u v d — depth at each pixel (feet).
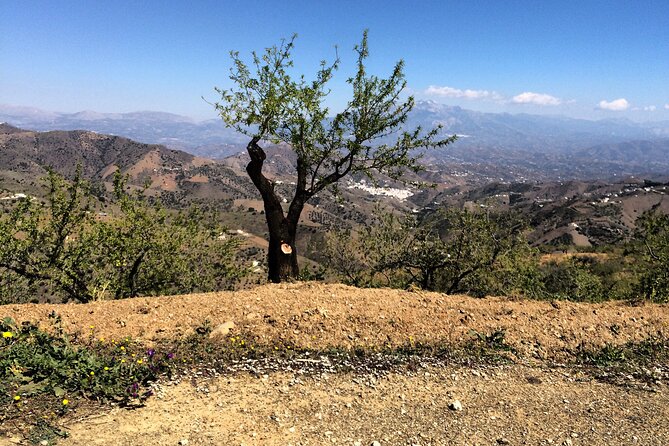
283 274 37.65
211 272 47.32
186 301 26.78
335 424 16.05
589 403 18.70
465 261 50.08
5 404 14.35
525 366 22.36
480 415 17.33
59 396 15.39
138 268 44.57
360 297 28.68
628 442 15.79
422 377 20.47
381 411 17.21
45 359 16.71
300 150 36.88
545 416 17.46
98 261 41.96
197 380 18.54
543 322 26.76
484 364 22.22
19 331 18.70
